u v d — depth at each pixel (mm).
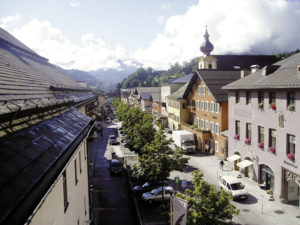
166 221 18469
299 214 18844
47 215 6305
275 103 21609
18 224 3643
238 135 27625
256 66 28906
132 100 126688
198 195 12961
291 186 21078
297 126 19094
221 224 12648
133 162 33688
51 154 6598
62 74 40125
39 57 35281
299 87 18031
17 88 11422
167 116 63000
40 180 5047
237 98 27891
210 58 58625
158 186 23453
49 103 10367
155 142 20734
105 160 34781
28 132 6914
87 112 34219
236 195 21219
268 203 20922
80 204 12586
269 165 22594
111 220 18547
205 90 39125
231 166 29750
